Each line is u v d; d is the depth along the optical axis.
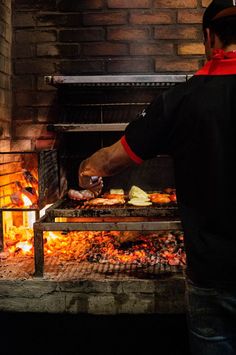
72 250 2.95
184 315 2.70
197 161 1.32
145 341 2.72
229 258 1.29
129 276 2.48
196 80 1.36
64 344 2.74
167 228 2.39
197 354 1.46
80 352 2.72
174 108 1.36
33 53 3.72
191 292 1.43
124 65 3.70
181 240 3.10
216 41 1.42
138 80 3.16
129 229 2.39
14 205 3.10
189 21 3.68
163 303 2.42
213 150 1.28
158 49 3.70
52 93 3.73
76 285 2.43
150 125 1.40
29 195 3.12
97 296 2.44
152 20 3.68
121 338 2.74
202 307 1.40
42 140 3.76
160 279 2.43
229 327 1.40
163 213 2.66
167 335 2.72
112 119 3.71
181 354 2.67
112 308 2.44
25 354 2.73
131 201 3.05
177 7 3.68
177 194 1.42
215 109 1.28
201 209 1.33
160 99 1.40
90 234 3.28
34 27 3.71
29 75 3.73
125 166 1.57
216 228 1.31
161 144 1.43
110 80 3.17
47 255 2.87
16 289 2.45
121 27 3.69
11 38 3.71
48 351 2.73
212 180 1.29
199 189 1.32
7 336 2.75
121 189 3.61
